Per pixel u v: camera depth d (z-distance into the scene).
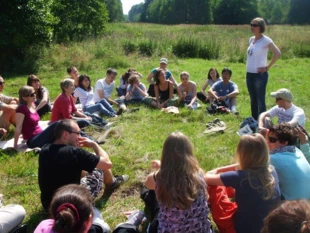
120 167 5.12
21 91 5.70
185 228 2.84
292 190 3.49
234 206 3.33
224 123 6.93
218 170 3.76
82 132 6.00
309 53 18.44
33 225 3.81
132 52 17.08
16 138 5.63
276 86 11.05
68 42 17.47
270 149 3.79
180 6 79.44
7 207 3.43
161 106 8.19
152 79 9.15
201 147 5.93
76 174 3.60
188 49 18.16
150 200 3.85
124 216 4.01
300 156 3.66
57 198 2.29
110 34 22.00
